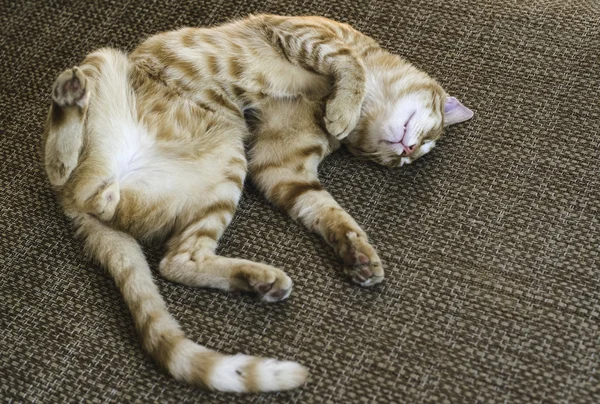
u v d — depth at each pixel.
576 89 1.20
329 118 1.13
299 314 1.06
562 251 1.09
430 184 1.15
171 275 1.08
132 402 1.01
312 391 1.01
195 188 1.10
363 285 1.07
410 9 1.28
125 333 1.05
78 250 1.11
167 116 1.11
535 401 1.00
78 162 1.05
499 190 1.13
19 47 1.28
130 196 1.07
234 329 1.05
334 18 1.29
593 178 1.13
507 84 1.21
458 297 1.06
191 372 1.00
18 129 1.21
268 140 1.16
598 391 1.00
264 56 1.16
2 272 1.10
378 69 1.19
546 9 1.26
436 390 1.01
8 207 1.15
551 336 1.03
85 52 1.27
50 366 1.04
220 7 1.30
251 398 1.01
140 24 1.29
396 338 1.04
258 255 1.10
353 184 1.16
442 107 1.19
